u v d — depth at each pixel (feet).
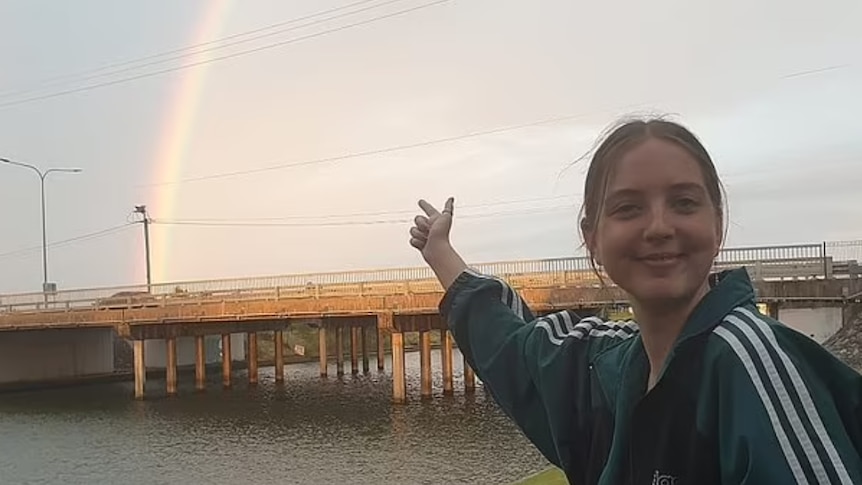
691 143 6.04
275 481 62.34
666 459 5.61
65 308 135.23
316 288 109.19
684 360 5.69
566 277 83.71
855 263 71.51
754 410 5.12
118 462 74.38
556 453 7.47
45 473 70.85
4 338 143.95
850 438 5.13
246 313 114.52
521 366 8.04
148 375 164.96
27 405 123.44
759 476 4.96
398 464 65.98
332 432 84.48
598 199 6.30
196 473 67.62
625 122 6.40
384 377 145.59
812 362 5.38
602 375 6.90
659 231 5.82
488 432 79.56
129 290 132.36
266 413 101.35
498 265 88.58
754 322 5.54
